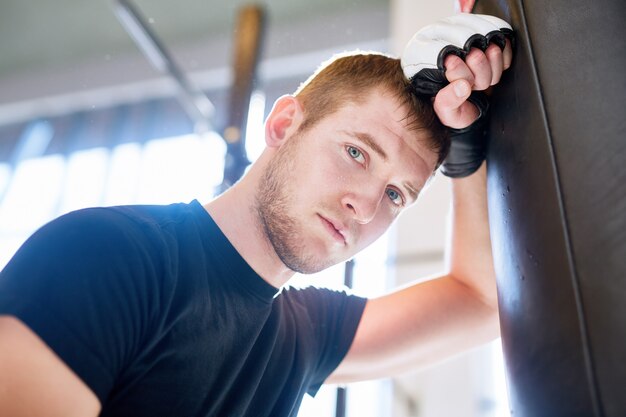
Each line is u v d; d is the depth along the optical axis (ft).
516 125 2.73
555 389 2.24
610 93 2.43
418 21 8.73
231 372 2.88
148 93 13.26
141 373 2.57
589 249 2.27
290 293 3.69
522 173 2.62
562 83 2.55
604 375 2.10
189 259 2.80
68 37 14.12
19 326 2.19
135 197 11.80
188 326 2.70
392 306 3.90
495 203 2.90
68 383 2.21
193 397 2.71
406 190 3.20
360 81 3.23
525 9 2.79
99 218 2.56
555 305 2.31
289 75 12.04
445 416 6.60
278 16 12.45
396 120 3.15
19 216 12.44
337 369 3.75
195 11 12.90
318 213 3.03
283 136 3.23
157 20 13.07
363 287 6.55
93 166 12.61
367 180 3.09
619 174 2.31
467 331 3.85
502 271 2.74
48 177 12.87
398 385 6.73
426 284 3.97
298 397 3.42
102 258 2.42
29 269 2.32
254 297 3.00
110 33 13.96
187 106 6.68
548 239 2.40
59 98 13.83
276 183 3.10
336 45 12.01
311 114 3.22
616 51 2.50
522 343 2.46
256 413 3.10
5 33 14.28
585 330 2.18
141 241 2.60
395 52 8.63
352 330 3.79
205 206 3.13
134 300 2.46
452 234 3.93
